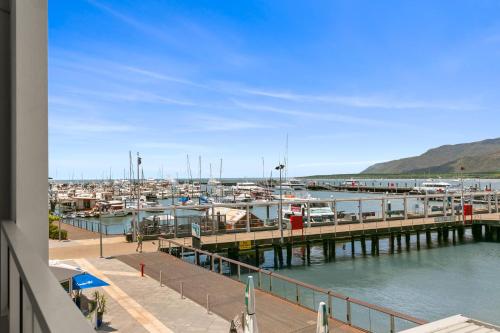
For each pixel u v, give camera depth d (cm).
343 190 18638
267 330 1583
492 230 5509
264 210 10244
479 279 3428
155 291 2198
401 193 15350
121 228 6569
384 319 2372
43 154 280
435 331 1012
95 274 2589
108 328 1672
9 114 298
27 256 184
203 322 1734
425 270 3800
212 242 3691
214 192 14212
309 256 4153
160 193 13688
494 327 1022
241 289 2206
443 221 5206
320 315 1157
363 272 3719
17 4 262
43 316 109
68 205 9594
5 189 298
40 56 276
